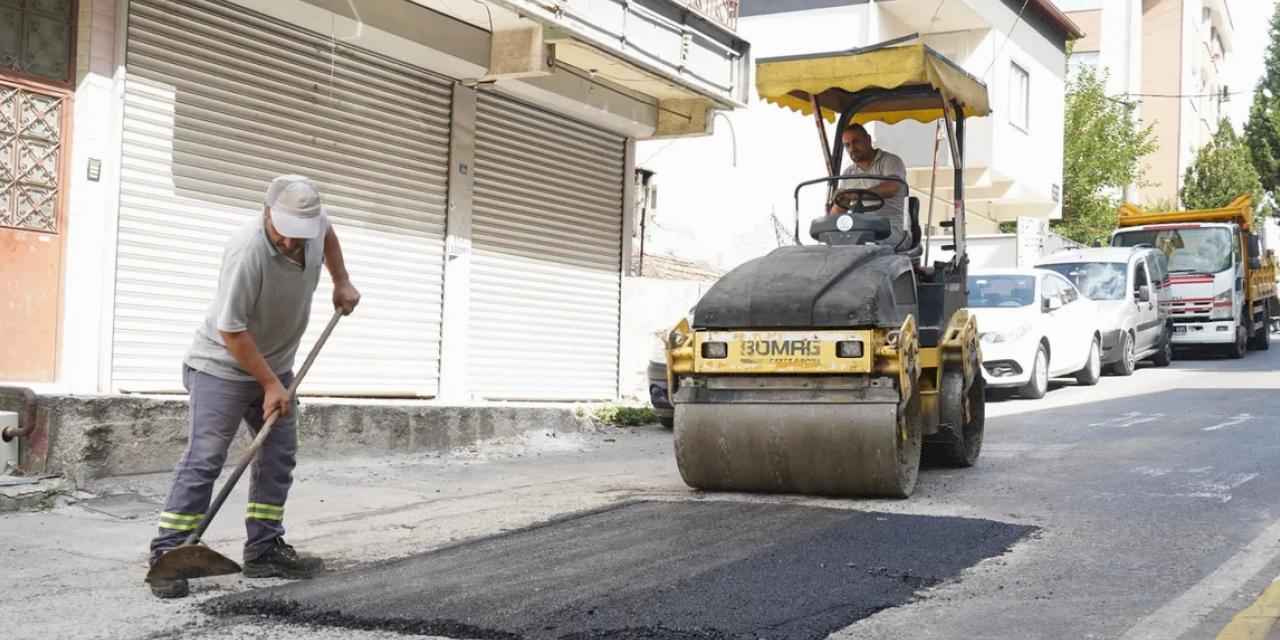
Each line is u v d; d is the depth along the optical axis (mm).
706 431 8156
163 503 8023
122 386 9492
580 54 13016
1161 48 56406
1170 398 15258
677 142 26500
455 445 11453
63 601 5406
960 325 9398
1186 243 24500
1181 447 10461
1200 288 23953
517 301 13836
